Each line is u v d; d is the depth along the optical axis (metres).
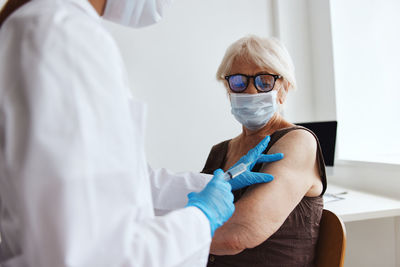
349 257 2.23
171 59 2.83
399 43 2.42
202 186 1.04
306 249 1.10
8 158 0.48
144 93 2.79
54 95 0.48
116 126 0.53
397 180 2.04
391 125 2.52
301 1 2.96
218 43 2.91
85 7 0.64
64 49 0.51
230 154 1.40
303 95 2.96
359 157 2.59
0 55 0.54
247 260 1.08
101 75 0.53
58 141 0.48
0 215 0.60
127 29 2.74
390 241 2.05
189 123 2.87
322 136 2.20
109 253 0.50
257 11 2.99
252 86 1.22
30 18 0.55
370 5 2.56
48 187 0.47
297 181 1.02
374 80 2.58
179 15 2.83
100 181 0.50
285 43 2.93
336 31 2.70
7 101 0.50
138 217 0.58
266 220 0.96
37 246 0.48
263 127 1.31
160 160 2.82
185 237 0.59
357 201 1.95
